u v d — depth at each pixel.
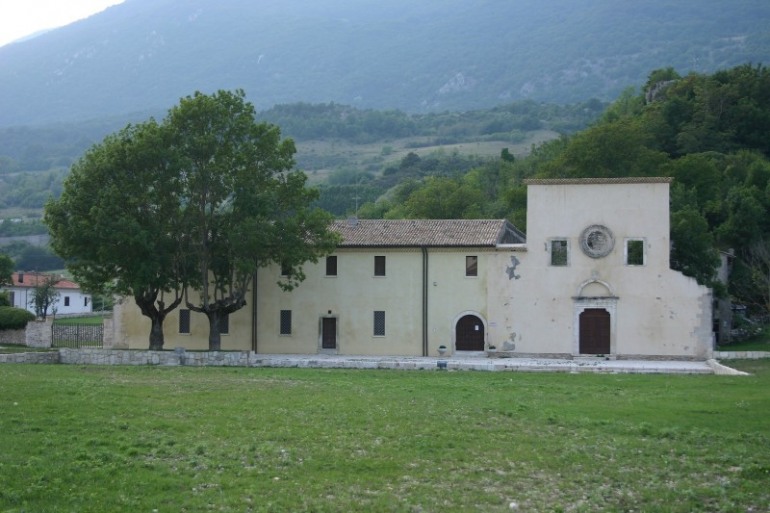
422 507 21.69
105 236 65.75
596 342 73.12
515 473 25.30
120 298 80.62
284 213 72.19
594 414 36.06
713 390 46.22
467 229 78.19
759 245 88.38
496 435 30.56
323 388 44.53
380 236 77.94
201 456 25.86
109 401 35.25
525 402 39.75
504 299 74.69
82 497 21.11
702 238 81.06
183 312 79.19
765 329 84.81
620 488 24.12
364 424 31.97
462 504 22.08
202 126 70.12
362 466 25.30
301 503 21.56
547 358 73.31
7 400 34.16
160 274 68.81
